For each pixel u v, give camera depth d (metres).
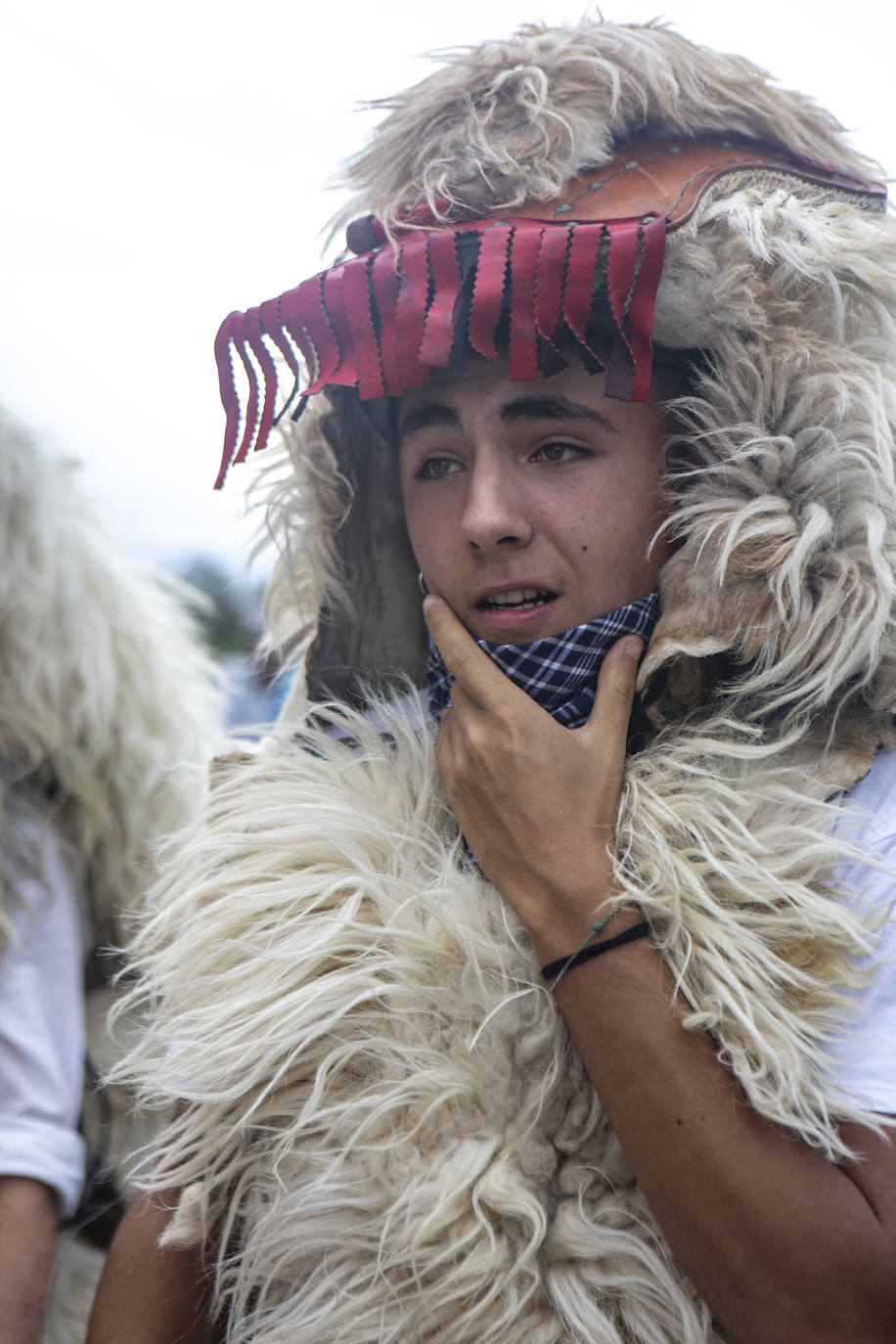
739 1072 0.74
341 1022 0.84
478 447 0.93
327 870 0.90
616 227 0.86
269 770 1.00
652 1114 0.74
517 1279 0.77
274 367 0.98
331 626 1.16
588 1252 0.77
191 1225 0.87
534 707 0.87
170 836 1.01
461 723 0.90
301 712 1.15
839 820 0.82
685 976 0.78
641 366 0.85
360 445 1.12
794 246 0.87
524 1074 0.81
